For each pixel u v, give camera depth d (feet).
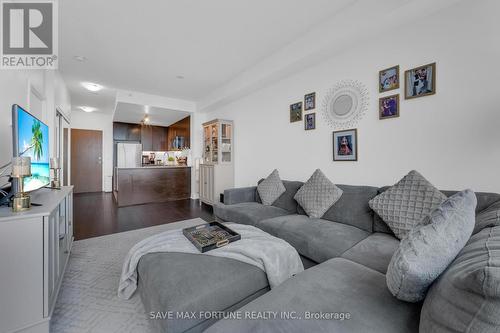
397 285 2.56
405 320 2.57
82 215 12.98
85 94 15.97
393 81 7.04
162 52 9.93
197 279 3.73
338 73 8.57
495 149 5.34
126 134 22.89
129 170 16.08
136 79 13.11
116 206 15.51
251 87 12.19
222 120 14.96
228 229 5.93
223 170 14.92
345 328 2.44
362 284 3.26
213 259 4.41
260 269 4.28
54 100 10.64
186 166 18.76
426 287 2.48
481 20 5.48
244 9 7.19
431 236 2.51
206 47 9.54
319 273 3.61
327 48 8.05
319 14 7.48
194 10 7.20
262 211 8.39
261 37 8.82
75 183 21.85
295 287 3.22
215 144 15.53
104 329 4.30
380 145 7.43
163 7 7.06
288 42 9.20
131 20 7.68
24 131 5.05
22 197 4.27
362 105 7.87
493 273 1.58
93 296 5.34
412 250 2.52
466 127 5.74
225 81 13.58
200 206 15.60
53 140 10.50
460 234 2.50
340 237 5.66
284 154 11.09
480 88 5.52
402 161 6.92
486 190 5.47
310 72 9.64
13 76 6.56
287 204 8.89
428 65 6.31
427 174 6.41
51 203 4.99
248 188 10.56
